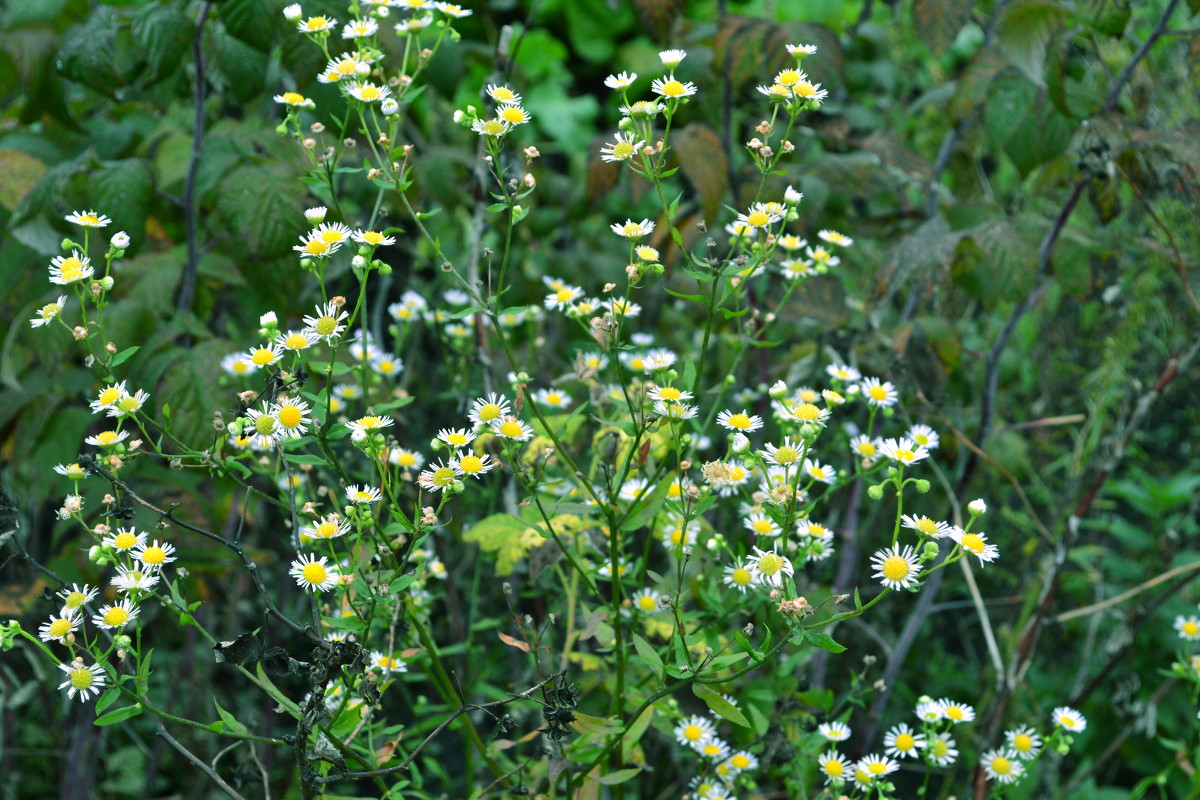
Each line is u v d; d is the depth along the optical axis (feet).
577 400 6.87
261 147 6.96
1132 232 7.34
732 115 7.50
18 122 7.11
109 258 6.10
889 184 7.11
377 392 6.78
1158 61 7.66
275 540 7.72
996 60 6.85
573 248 8.99
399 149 6.23
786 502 6.09
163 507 6.70
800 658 6.50
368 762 6.20
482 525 6.52
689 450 6.36
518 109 6.15
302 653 8.29
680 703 6.58
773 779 6.67
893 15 8.60
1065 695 7.66
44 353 6.73
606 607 6.23
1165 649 7.44
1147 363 7.37
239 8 6.59
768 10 8.62
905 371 6.89
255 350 6.10
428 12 6.37
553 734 6.07
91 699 6.98
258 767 6.44
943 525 5.99
